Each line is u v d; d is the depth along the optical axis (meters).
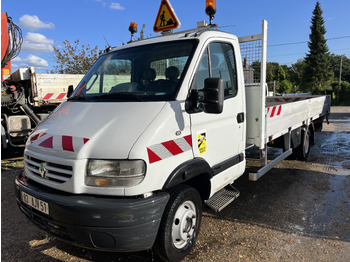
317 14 51.91
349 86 41.00
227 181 3.90
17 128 7.41
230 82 3.94
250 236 3.74
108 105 3.11
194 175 3.15
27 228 4.04
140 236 2.57
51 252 3.44
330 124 14.51
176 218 2.98
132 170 2.55
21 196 3.00
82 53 15.91
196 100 3.14
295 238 3.69
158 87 3.24
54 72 15.73
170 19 4.27
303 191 5.29
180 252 3.06
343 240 3.64
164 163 2.79
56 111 3.50
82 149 2.62
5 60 7.33
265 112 4.43
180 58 3.38
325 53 52.47
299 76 63.66
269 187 5.50
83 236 2.53
